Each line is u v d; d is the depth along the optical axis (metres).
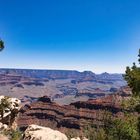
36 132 17.28
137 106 20.88
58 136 17.25
